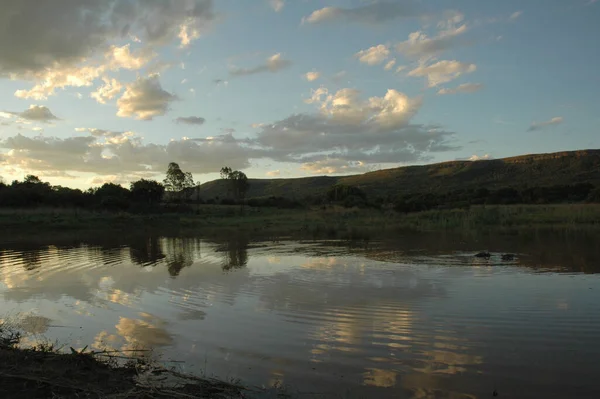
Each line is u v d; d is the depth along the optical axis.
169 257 22.91
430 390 6.86
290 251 24.94
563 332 9.43
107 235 41.78
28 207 59.81
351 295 13.10
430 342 8.96
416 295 13.00
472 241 28.48
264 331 9.78
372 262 19.77
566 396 6.59
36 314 11.47
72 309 11.90
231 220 60.75
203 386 7.05
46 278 16.75
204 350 8.69
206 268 18.75
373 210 68.25
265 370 7.70
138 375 7.52
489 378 7.25
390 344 8.87
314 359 8.16
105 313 11.45
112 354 8.55
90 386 6.98
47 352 8.43
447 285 14.34
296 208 85.94
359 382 7.18
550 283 14.45
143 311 11.59
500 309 11.31
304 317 10.80
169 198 85.00
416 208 65.06
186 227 52.19
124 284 15.26
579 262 18.75
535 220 43.00
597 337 9.06
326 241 31.23
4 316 11.30
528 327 9.80
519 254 21.58
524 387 6.89
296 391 6.88
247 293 13.55
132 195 77.62
